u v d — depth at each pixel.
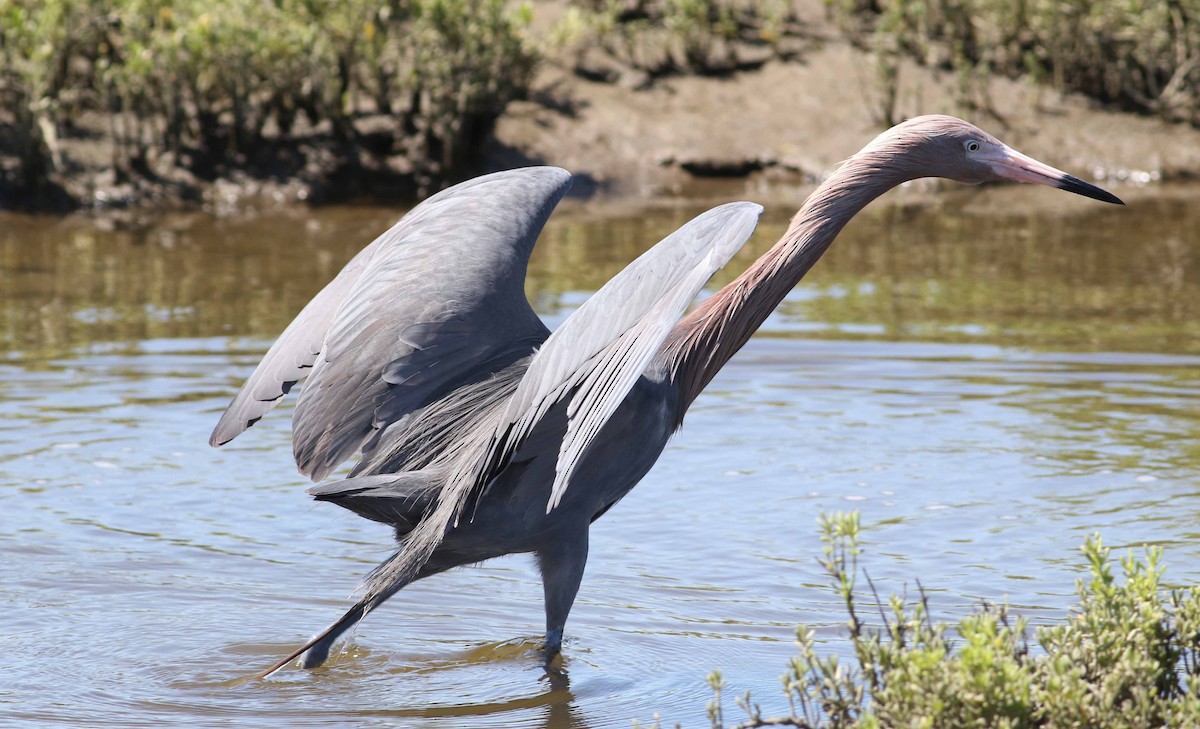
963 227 21.53
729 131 24.30
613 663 8.14
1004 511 10.55
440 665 8.18
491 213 8.23
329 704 7.62
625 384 5.93
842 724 6.27
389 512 7.37
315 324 8.09
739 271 18.09
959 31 26.17
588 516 7.72
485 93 22.56
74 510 10.59
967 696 5.89
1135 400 13.27
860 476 11.40
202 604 9.03
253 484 11.30
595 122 24.30
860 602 8.99
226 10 22.50
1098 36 25.48
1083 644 6.55
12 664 8.08
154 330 15.39
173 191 21.95
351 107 23.72
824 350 14.94
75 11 21.88
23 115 21.03
